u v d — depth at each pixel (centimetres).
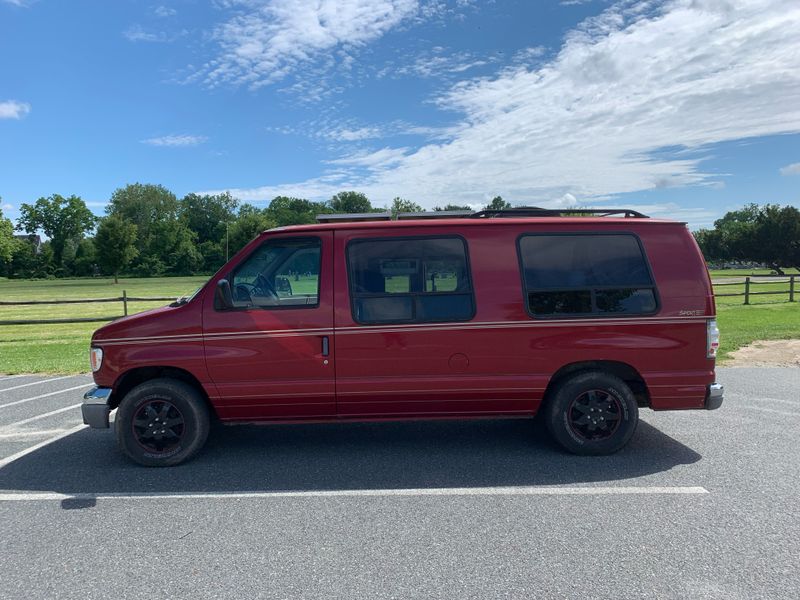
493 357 479
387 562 318
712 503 392
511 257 484
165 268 10375
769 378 812
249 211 12119
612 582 295
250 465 486
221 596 288
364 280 480
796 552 324
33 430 604
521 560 318
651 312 482
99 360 478
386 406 484
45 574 312
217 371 473
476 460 489
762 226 5444
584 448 489
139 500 414
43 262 10062
